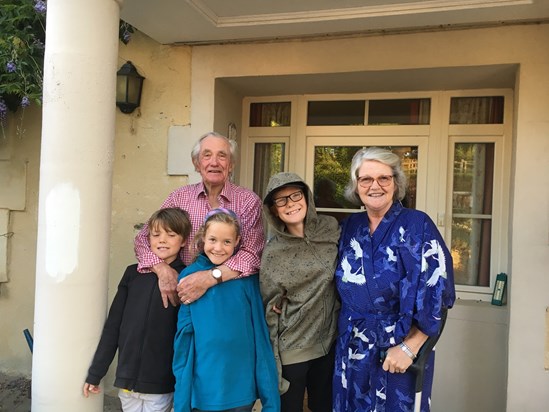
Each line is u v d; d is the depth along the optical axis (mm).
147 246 2078
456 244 3277
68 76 1903
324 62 3033
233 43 3191
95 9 1930
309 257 1938
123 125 3398
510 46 2717
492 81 3045
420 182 3299
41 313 1938
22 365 3736
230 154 2230
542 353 2652
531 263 2674
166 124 3322
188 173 3273
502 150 3150
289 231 1992
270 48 3127
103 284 1997
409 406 1786
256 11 2789
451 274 1812
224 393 1798
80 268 1918
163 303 1935
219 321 1852
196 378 1825
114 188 3422
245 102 3650
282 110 3619
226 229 1913
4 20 3158
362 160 1889
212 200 2238
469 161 3252
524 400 2666
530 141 2680
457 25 2773
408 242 1806
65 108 1904
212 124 3234
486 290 3176
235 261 1963
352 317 1891
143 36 3342
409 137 3320
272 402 1868
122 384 1891
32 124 3650
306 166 3535
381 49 2928
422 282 1756
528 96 2684
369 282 1833
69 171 1903
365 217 2002
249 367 1871
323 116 3523
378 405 1809
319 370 2072
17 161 3674
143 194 3373
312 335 1950
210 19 2844
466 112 3248
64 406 1915
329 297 1968
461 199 3270
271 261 1946
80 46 1909
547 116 2656
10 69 3109
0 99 3395
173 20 2848
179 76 3293
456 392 3004
